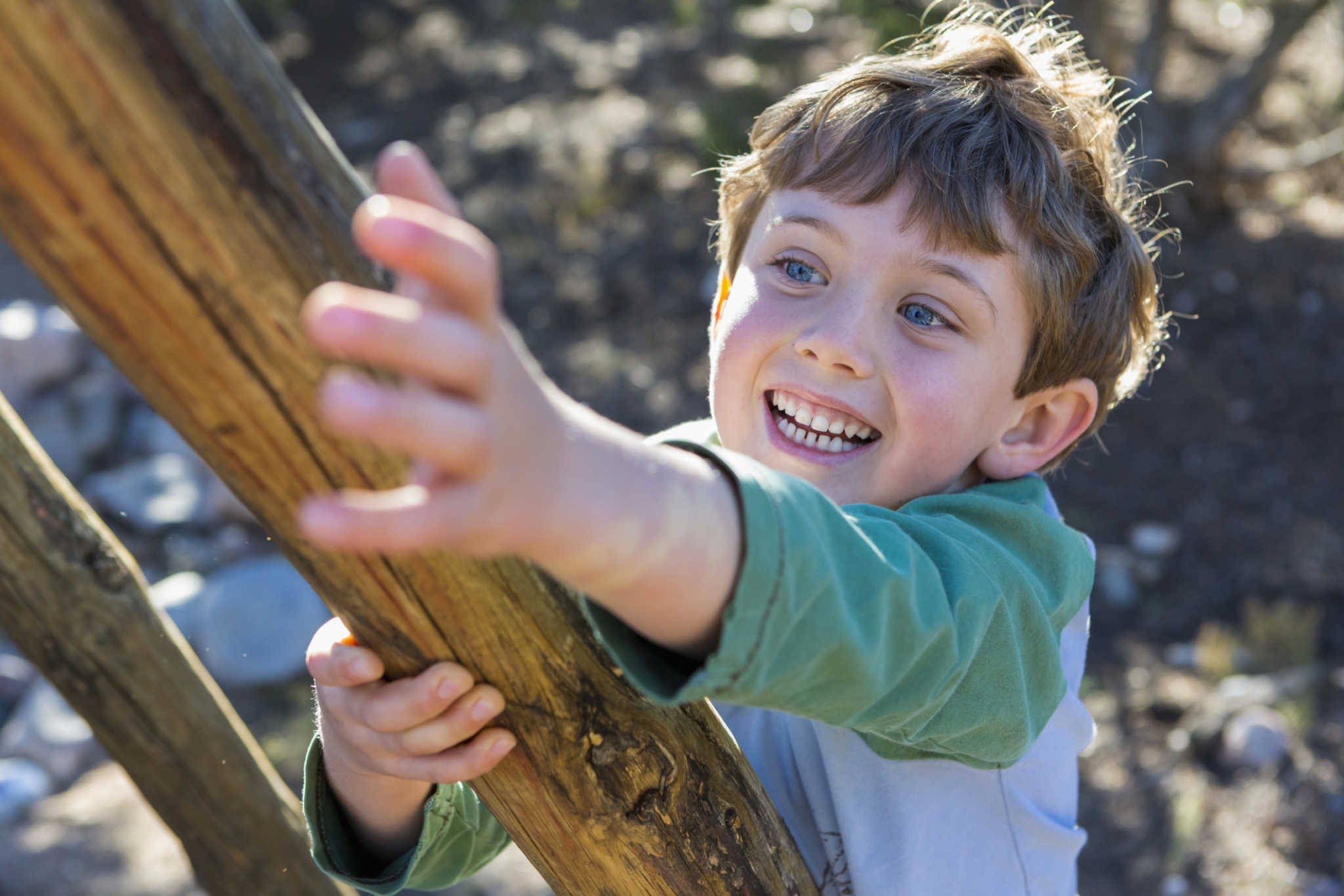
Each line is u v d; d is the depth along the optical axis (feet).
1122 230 3.84
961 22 4.67
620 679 2.47
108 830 13.01
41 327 19.92
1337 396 17.11
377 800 3.07
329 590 2.14
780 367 3.42
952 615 2.48
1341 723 12.21
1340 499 15.66
